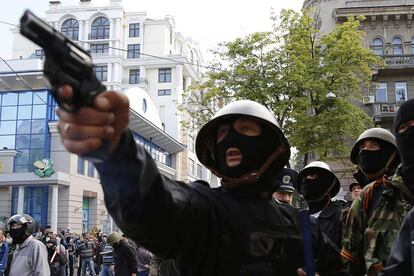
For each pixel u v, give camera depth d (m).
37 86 36.19
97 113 1.29
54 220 30.34
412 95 29.03
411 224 2.47
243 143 2.21
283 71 18.23
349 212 3.82
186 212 1.85
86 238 20.17
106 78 63.38
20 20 1.17
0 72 35.06
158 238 1.72
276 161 2.34
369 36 30.09
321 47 20.17
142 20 67.88
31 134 32.47
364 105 28.58
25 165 32.19
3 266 7.95
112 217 1.63
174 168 47.84
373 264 3.38
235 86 18.88
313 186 5.40
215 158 2.34
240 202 2.18
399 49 29.86
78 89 1.26
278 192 4.80
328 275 2.63
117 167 1.44
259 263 2.06
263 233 2.12
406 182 3.20
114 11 67.38
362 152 4.04
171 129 59.00
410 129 3.12
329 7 30.38
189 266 2.00
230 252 2.03
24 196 31.23
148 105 40.72
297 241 2.25
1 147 32.59
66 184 31.38
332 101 18.23
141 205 1.55
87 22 68.06
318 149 17.72
